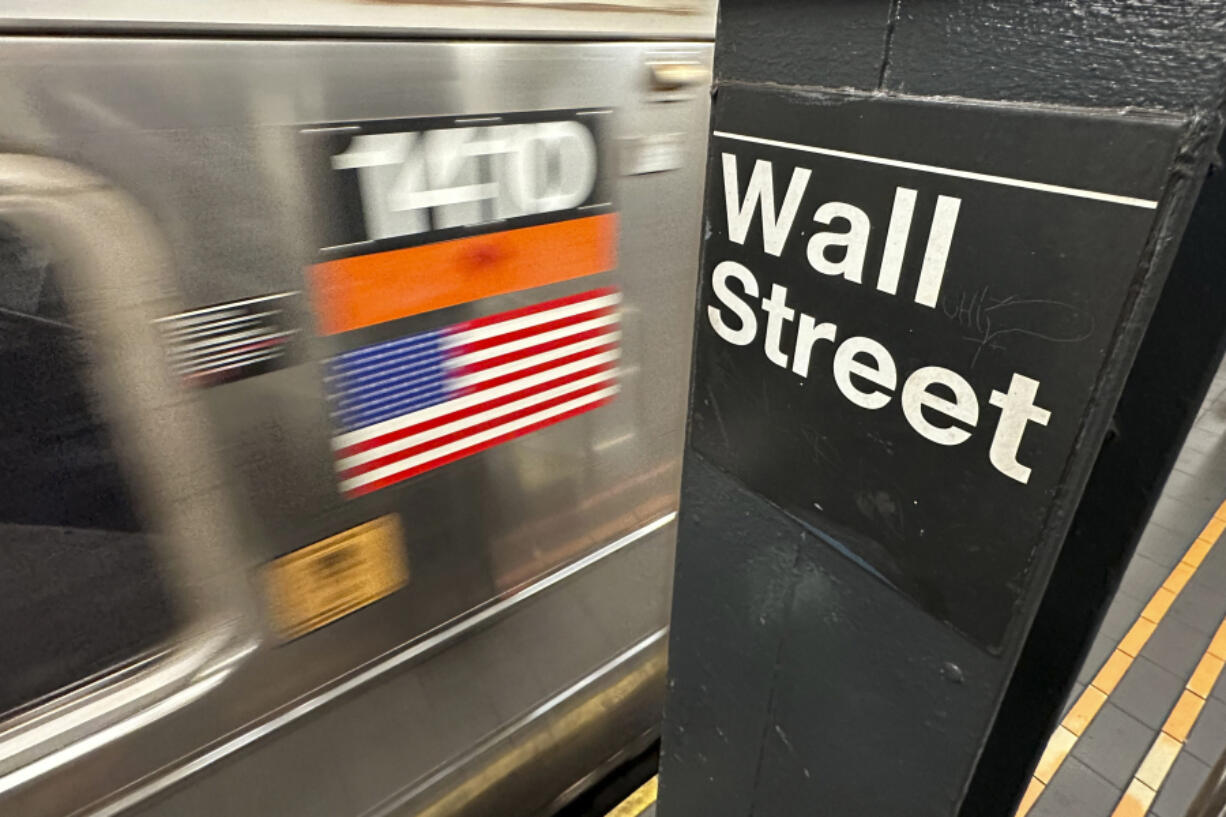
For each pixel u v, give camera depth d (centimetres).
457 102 107
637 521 172
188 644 114
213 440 105
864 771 84
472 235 117
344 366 112
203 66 88
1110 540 62
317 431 114
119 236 89
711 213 76
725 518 90
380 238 108
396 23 98
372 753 145
